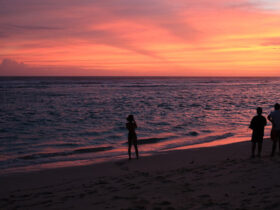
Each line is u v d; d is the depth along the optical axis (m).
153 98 40.88
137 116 22.22
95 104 31.62
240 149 10.29
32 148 11.70
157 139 13.62
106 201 4.82
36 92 50.31
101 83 98.31
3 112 24.30
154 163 8.59
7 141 13.08
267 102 35.09
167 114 23.52
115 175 7.28
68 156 10.32
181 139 13.72
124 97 42.16
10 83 86.38
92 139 13.68
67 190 5.92
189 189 5.12
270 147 10.27
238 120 20.34
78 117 21.56
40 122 19.05
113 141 13.24
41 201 5.13
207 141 13.18
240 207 3.83
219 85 94.56
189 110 26.41
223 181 5.51
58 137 14.11
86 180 6.86
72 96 42.84
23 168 8.54
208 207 4.00
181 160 8.84
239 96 46.00
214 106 30.17
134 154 10.49
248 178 5.56
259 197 4.20
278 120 7.93
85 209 4.47
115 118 21.12
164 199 4.63
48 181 7.01
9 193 5.92
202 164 7.85
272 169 6.14
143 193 5.12
